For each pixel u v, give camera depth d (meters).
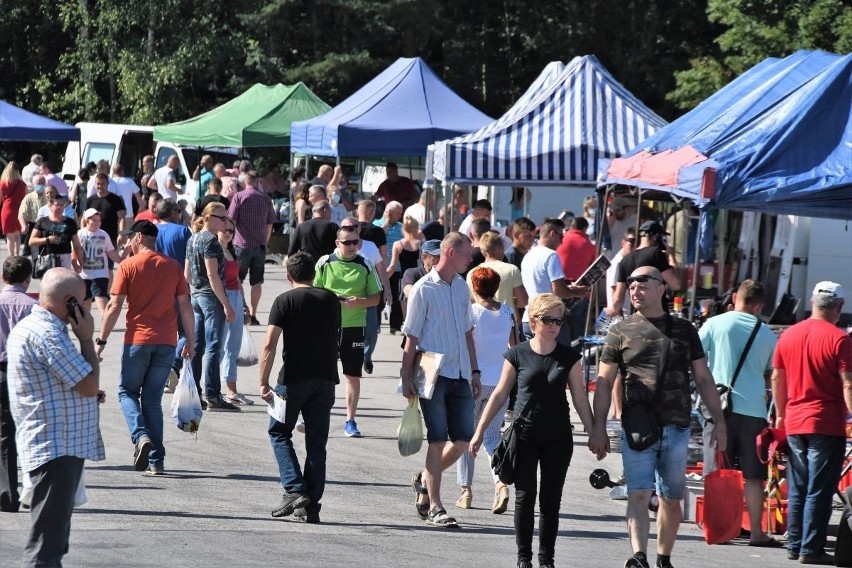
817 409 23.06
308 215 61.81
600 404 20.41
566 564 21.61
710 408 20.47
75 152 89.31
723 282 54.84
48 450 17.67
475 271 25.88
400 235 50.25
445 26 118.75
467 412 24.08
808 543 23.02
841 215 29.94
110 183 68.81
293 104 76.25
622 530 25.12
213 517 23.39
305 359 23.44
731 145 31.02
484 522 24.88
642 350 20.19
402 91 59.09
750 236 54.84
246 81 110.62
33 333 17.69
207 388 34.72
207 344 34.53
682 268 49.81
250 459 29.14
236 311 35.47
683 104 93.31
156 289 26.55
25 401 17.75
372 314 37.09
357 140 56.56
